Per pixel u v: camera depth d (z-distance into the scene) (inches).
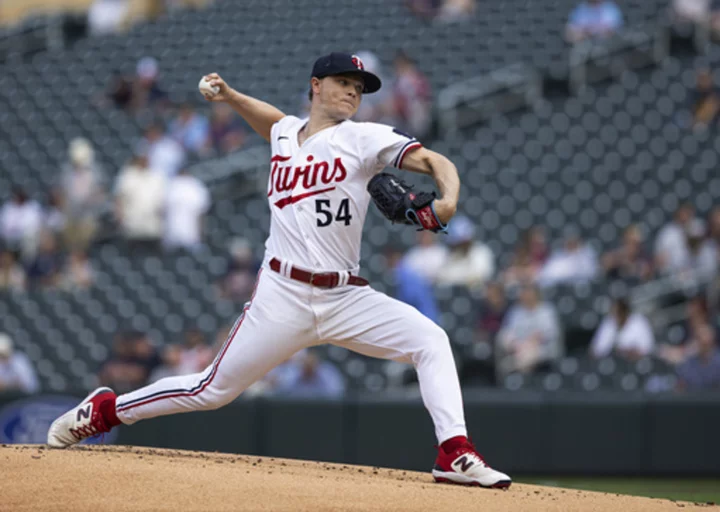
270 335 608.4
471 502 519.5
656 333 1515.7
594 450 1256.2
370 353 625.3
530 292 1461.6
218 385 620.4
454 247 1616.6
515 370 1439.5
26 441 1262.3
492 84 2181.3
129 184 1788.9
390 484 559.5
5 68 2600.9
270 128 668.1
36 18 2797.7
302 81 2393.0
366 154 592.1
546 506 526.3
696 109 2126.0
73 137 2257.6
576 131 2132.1
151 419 1253.7
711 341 1357.0
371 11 2610.7
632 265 1640.0
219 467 576.1
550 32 2422.5
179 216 1786.4
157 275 1752.0
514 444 1259.8
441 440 600.4
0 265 1759.4
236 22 2677.2
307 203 602.2
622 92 2226.9
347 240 605.6
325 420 1256.2
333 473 627.2
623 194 1967.3
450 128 2137.1
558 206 1939.0
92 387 1429.6
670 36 2332.7
